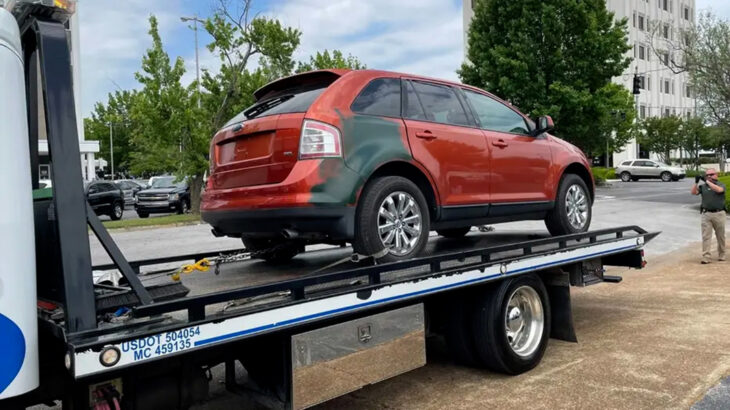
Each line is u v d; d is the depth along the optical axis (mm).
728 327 6465
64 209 2754
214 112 23188
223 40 22219
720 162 48312
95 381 2910
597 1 28031
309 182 4102
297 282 3434
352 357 3777
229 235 5109
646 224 16375
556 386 4762
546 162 6211
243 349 3598
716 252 12211
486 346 4887
